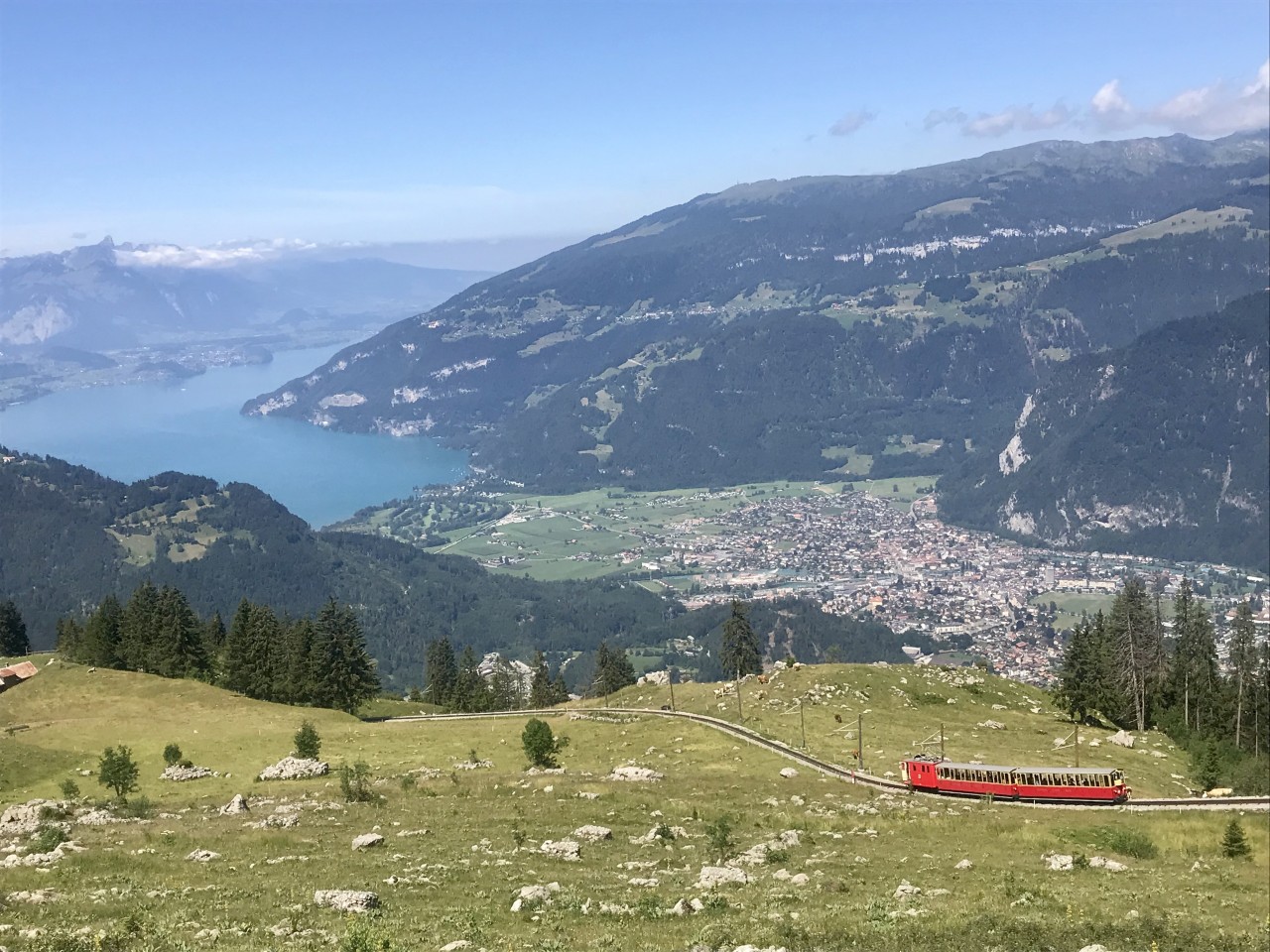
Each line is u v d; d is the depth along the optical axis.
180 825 68.06
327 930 40.31
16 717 139.38
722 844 62.88
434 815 71.81
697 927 42.47
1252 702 138.88
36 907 43.69
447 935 40.12
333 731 132.88
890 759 107.88
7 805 92.88
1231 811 89.38
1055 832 75.75
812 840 68.19
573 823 70.25
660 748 116.62
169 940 37.78
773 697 141.62
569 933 41.28
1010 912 47.41
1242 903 55.16
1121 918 47.44
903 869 59.69
